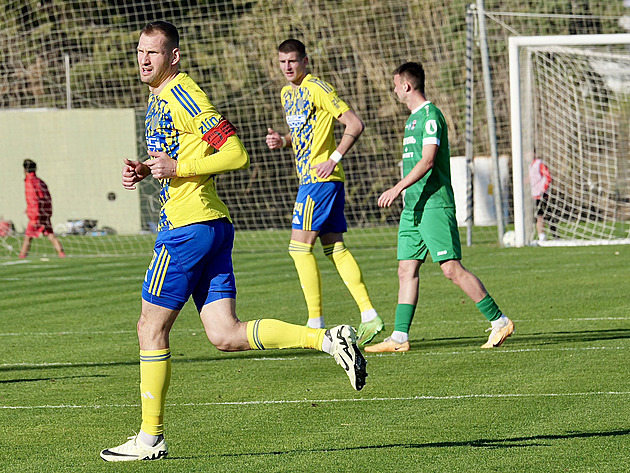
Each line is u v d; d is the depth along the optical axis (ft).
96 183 296.51
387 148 293.43
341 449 53.01
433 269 161.99
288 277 156.15
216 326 52.80
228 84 298.76
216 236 51.72
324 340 50.29
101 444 55.83
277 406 65.00
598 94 234.79
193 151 51.31
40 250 240.12
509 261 170.71
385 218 279.49
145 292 51.80
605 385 68.39
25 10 314.14
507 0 300.20
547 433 55.21
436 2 290.56
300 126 94.32
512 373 74.08
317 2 296.30
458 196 271.49
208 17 298.97
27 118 296.51
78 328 106.52
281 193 295.89
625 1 307.37
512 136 197.36
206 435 57.31
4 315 118.32
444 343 90.02
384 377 74.33
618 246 197.57
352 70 296.92
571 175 242.58
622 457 49.78
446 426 57.77
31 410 65.41
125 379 76.38
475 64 287.07
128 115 295.28
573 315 105.19
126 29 317.63
